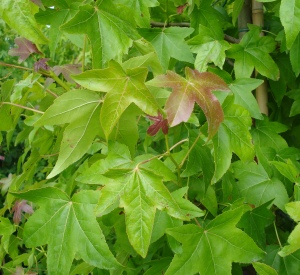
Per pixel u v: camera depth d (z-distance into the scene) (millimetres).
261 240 583
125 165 490
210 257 480
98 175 489
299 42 660
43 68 609
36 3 496
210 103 435
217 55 672
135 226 427
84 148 505
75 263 971
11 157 2549
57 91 746
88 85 438
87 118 491
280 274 577
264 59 701
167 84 430
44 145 854
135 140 522
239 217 474
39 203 485
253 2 748
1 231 711
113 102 438
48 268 474
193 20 752
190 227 472
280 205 612
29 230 477
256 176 637
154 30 684
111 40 493
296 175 563
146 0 649
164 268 569
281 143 734
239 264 654
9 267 883
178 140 709
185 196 556
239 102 662
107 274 664
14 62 2002
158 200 430
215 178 503
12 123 641
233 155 748
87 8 472
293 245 470
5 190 940
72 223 474
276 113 838
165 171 487
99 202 434
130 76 437
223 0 937
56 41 554
